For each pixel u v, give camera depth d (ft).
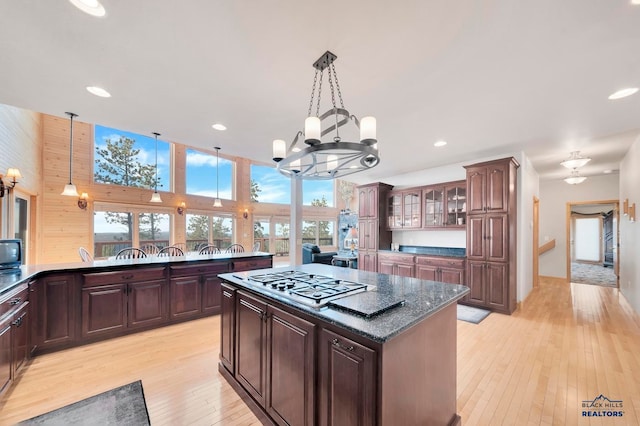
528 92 7.85
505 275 13.26
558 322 12.14
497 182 13.57
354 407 4.19
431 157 15.23
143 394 6.88
